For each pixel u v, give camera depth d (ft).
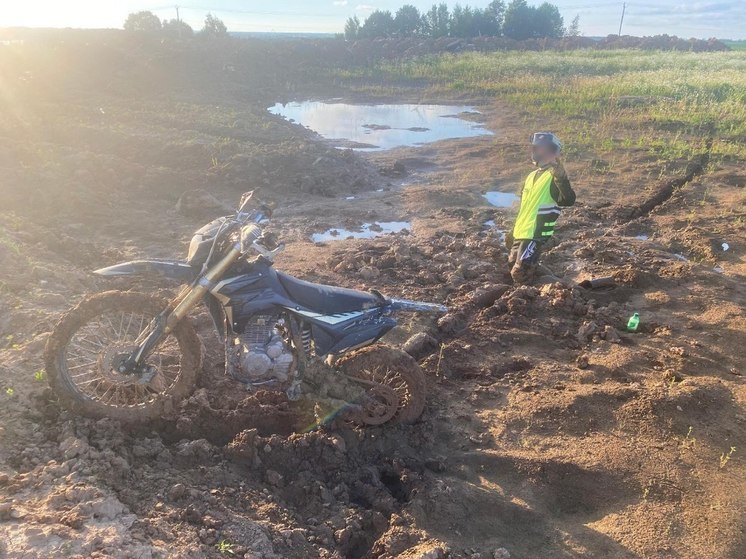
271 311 15.43
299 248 30.27
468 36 288.10
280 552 12.14
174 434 15.78
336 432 16.39
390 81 117.39
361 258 28.60
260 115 74.38
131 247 29.19
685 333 22.70
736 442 16.58
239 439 15.20
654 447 16.24
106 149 45.21
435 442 16.69
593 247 31.07
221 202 37.11
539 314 23.99
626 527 13.80
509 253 28.37
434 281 26.81
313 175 42.88
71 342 16.85
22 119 50.83
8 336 18.22
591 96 84.64
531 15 289.53
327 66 137.80
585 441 16.55
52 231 30.07
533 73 123.03
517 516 14.24
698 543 13.29
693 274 27.27
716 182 44.01
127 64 91.45
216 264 14.69
